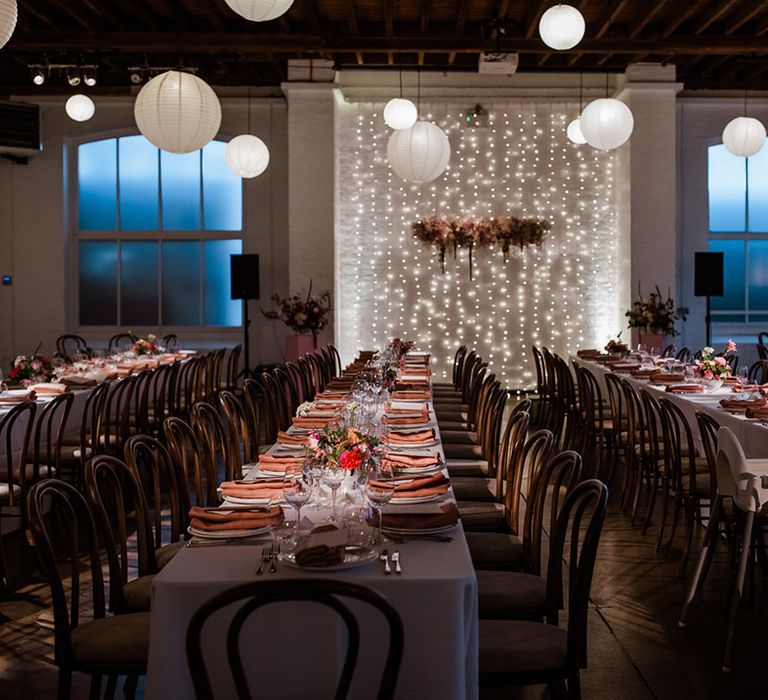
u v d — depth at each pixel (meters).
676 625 4.23
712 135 13.05
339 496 3.35
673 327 11.92
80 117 10.27
